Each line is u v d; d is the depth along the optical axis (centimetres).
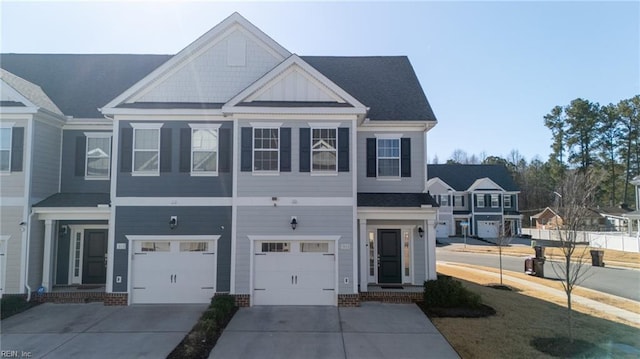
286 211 1392
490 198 5141
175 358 921
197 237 1414
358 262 1460
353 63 1950
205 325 1077
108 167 1608
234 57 1526
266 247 1395
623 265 2622
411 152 1600
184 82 1510
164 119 1458
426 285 1397
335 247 1384
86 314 1280
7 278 1408
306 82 1437
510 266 2588
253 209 1392
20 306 1324
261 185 1401
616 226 4725
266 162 1412
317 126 1420
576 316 1263
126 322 1198
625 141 5469
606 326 1160
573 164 5622
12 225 1427
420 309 1324
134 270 1409
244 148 1412
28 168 1443
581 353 939
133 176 1433
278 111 1397
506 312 1285
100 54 1973
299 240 1386
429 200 1501
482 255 3284
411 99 1694
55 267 1554
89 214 1476
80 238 1614
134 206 1421
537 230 5109
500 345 996
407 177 1589
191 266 1417
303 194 1398
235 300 1354
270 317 1237
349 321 1196
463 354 941
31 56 1942
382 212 1458
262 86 1427
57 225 1554
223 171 1443
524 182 7681
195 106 1473
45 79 1808
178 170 1441
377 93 1734
